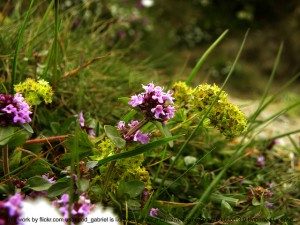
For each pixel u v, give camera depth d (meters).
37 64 0.16
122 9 0.46
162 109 0.10
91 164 0.10
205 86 0.12
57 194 0.10
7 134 0.09
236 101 0.29
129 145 0.11
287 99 0.31
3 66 0.16
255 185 0.15
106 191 0.11
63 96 0.17
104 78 0.18
